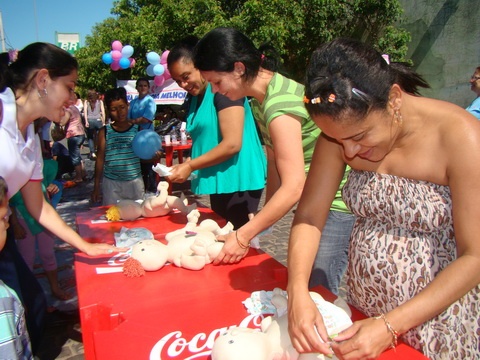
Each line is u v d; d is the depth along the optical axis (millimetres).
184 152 9469
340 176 1254
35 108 1552
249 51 1578
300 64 9656
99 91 12242
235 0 9406
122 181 3465
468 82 7695
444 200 1065
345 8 9531
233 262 1602
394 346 950
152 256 1531
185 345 1100
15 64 1521
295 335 988
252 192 2293
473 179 952
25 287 1801
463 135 976
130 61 7930
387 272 1130
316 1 8805
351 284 1277
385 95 935
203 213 2254
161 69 7270
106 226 2098
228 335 1039
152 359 1044
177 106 9297
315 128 1662
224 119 1995
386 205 1117
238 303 1310
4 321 1254
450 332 1090
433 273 1100
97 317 1269
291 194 1473
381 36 9500
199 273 1531
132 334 1144
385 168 1121
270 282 1450
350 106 909
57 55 1520
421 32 8719
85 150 11758
